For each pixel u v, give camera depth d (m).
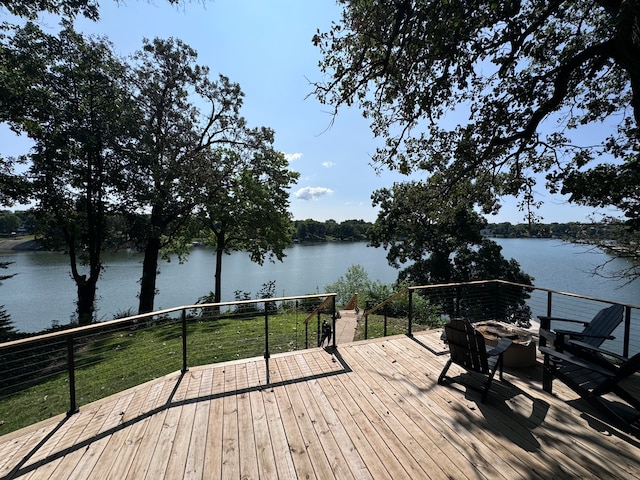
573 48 5.46
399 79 4.09
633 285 16.09
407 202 7.54
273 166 16.05
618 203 5.61
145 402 3.21
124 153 11.05
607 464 2.25
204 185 12.42
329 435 2.64
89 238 11.82
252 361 4.20
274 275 31.00
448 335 3.53
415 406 3.08
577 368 3.23
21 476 2.21
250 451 2.46
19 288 20.83
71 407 3.02
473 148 5.61
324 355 4.39
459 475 2.17
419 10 3.55
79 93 10.93
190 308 3.88
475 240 19.38
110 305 17.33
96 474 2.23
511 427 2.72
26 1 7.32
